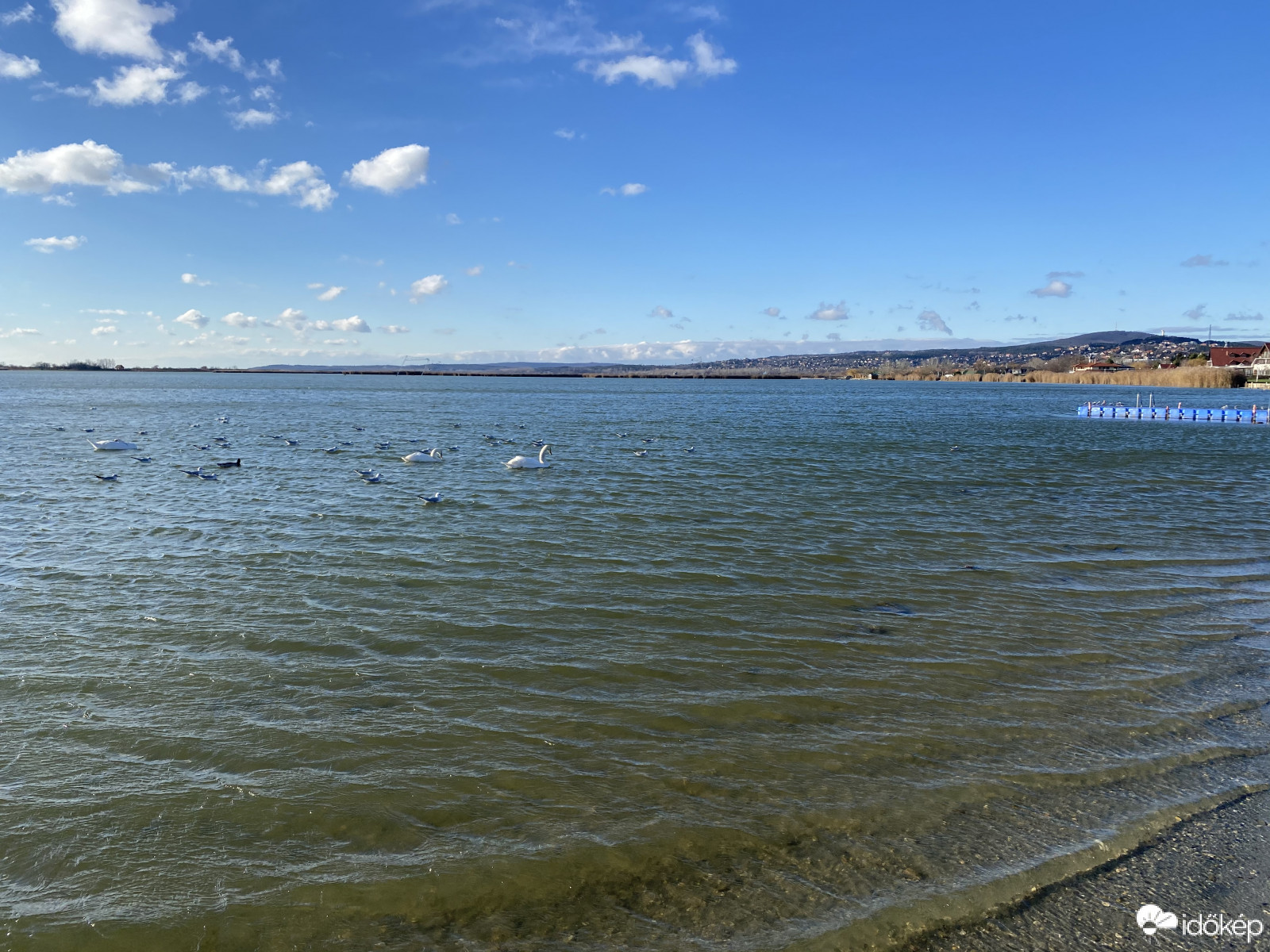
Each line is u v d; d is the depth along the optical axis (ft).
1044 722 34.78
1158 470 123.44
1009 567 61.00
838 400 417.28
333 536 68.95
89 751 31.68
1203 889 23.86
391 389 601.62
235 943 22.02
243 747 32.14
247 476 104.73
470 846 25.98
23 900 23.57
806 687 38.29
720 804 28.37
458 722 34.37
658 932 22.25
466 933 22.30
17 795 28.63
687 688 38.09
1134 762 31.24
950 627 47.09
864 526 75.61
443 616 48.01
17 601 50.34
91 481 100.07
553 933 22.26
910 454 141.79
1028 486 103.50
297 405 330.34
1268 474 119.75
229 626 46.01
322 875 24.66
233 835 26.58
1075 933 22.07
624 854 25.62
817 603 51.57
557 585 54.70
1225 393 490.08
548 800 28.50
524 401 381.40
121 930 22.45
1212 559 64.18
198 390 508.53
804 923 22.57
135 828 26.86
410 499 87.76
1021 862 25.18
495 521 75.82
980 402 395.14
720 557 63.00
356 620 47.16
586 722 34.50
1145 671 40.55
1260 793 28.99
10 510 80.23
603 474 109.50
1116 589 55.26
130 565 59.21
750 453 139.54
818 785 29.55
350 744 32.35
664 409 314.14
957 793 29.04
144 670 39.55
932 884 24.17
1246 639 45.42
